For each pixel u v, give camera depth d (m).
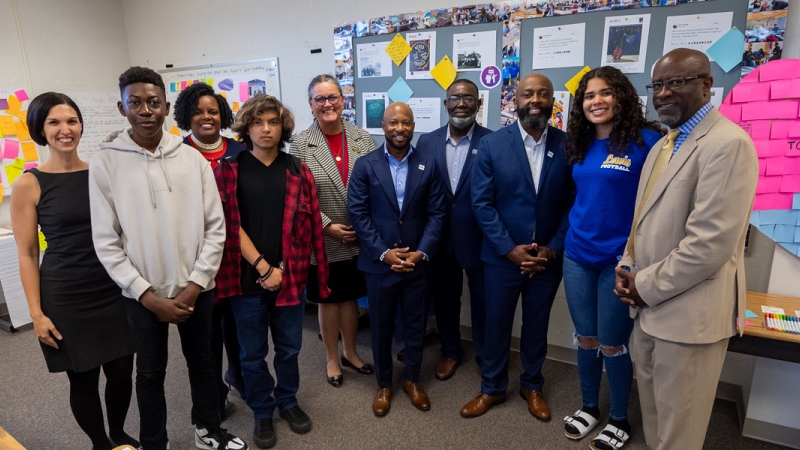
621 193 1.65
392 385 2.25
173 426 2.03
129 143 1.47
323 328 2.30
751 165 1.23
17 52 3.29
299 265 1.83
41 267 1.55
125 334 1.65
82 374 1.64
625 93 1.61
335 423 2.03
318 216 1.91
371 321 2.07
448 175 2.19
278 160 1.80
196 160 1.59
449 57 2.52
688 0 1.96
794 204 1.70
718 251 1.24
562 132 1.91
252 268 1.74
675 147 1.42
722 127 1.29
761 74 1.69
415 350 2.12
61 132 1.51
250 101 1.71
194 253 1.54
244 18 3.27
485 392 2.10
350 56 2.83
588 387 1.92
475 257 2.17
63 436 1.98
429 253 1.99
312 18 2.98
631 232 1.55
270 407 1.92
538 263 1.87
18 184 1.50
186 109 2.11
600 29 2.14
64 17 3.51
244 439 1.95
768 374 1.81
